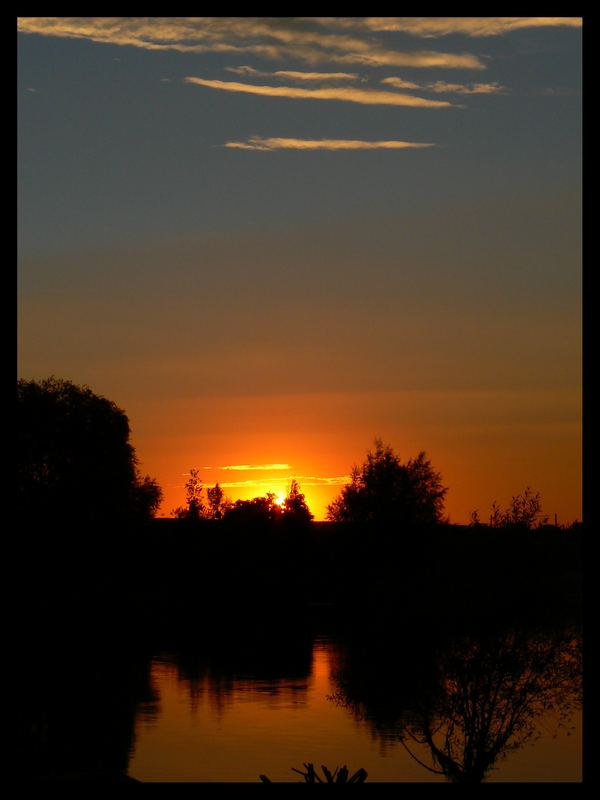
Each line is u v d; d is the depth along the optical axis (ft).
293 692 111.96
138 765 73.20
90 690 111.96
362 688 65.41
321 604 151.12
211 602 181.37
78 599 177.99
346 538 85.71
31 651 138.21
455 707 58.18
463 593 59.36
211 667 132.98
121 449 196.13
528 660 58.08
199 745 82.33
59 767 47.60
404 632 61.05
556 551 59.72
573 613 59.21
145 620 170.71
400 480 79.20
